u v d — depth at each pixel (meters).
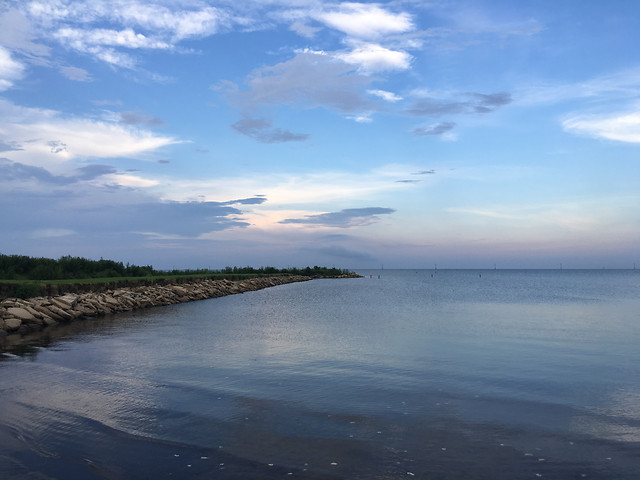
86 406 8.48
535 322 22.81
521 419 7.79
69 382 10.30
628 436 6.97
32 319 20.33
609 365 12.27
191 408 8.37
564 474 5.68
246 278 72.62
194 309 31.05
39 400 8.84
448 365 12.27
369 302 38.28
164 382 10.32
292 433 7.10
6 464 5.97
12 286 24.33
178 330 19.70
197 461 6.06
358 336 17.84
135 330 19.66
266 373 11.27
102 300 28.53
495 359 13.13
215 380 10.53
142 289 36.06
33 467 5.89
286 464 5.96
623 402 8.82
